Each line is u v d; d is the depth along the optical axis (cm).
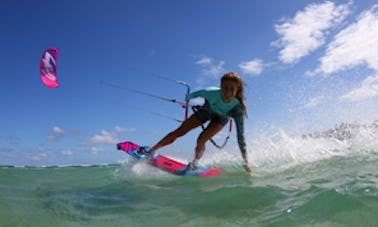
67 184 586
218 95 657
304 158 703
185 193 467
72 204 415
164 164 665
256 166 693
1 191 488
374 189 375
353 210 319
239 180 560
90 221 346
